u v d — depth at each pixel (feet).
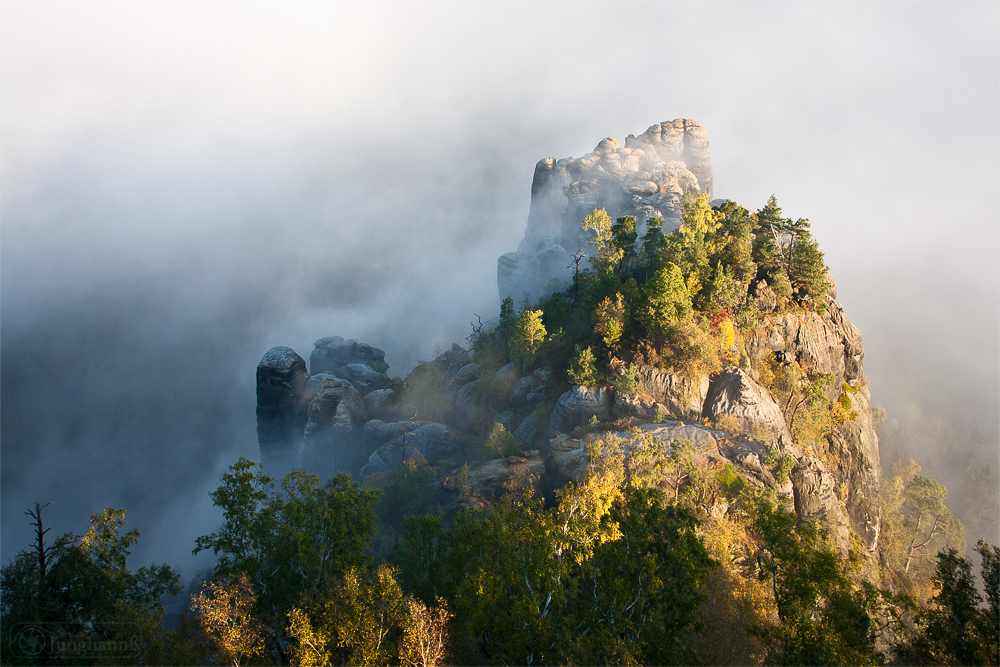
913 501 403.13
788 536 141.59
